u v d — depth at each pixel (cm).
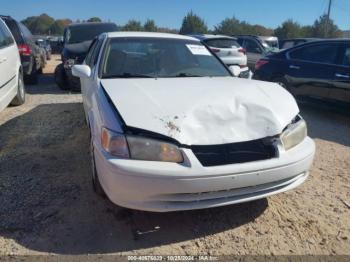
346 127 607
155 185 242
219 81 352
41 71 1298
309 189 355
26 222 283
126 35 414
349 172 402
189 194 250
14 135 500
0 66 530
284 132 281
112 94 292
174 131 250
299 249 263
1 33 594
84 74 371
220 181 249
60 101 739
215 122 265
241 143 264
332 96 637
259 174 260
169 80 344
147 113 262
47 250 253
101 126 268
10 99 600
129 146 246
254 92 316
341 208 321
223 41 1105
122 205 255
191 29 6053
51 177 363
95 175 309
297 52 716
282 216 304
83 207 306
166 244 264
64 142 469
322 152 470
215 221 294
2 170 379
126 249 257
